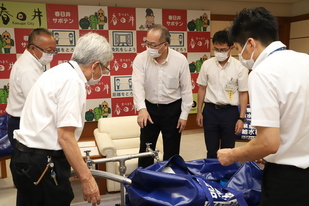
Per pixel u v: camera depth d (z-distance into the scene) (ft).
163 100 7.40
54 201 4.32
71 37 13.62
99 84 14.40
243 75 7.52
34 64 6.74
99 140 8.71
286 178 3.25
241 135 8.77
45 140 4.00
